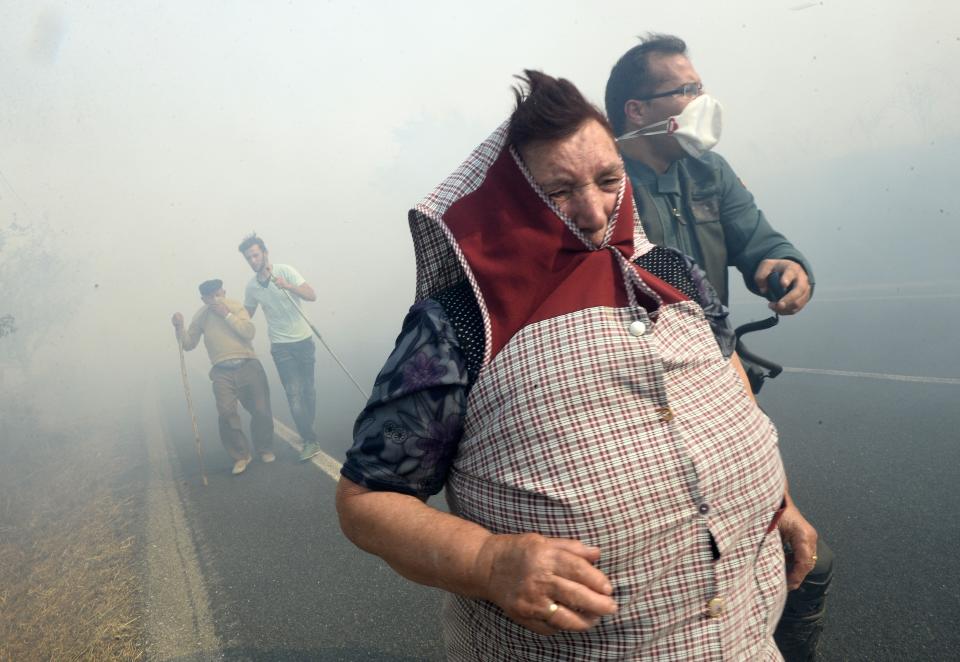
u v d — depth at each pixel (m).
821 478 3.64
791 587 1.25
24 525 5.05
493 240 0.96
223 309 5.68
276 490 4.95
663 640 0.93
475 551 0.89
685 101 1.97
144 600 3.37
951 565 2.60
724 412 0.99
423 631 2.75
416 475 0.97
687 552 0.92
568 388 0.89
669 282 1.10
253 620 3.03
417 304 1.03
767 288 1.84
